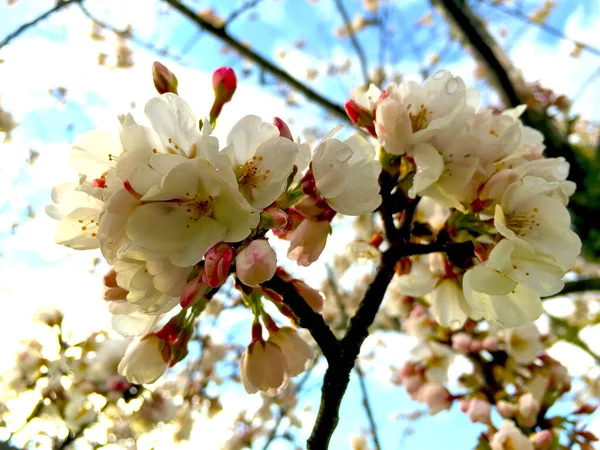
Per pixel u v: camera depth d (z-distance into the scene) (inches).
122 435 16.2
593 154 16.0
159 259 4.7
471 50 16.9
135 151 4.8
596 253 15.0
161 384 19.4
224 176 4.5
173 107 5.0
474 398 10.5
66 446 15.3
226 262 4.6
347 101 6.6
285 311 5.8
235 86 6.0
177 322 5.9
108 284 5.2
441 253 6.9
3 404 15.3
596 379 20.8
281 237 5.8
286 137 5.5
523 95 16.7
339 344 5.5
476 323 11.5
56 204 5.6
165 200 4.7
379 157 6.3
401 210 6.4
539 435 9.4
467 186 5.8
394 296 12.4
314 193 5.4
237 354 23.4
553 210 5.6
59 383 15.3
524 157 6.4
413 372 11.5
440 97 6.2
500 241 5.3
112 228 4.6
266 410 21.5
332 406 5.3
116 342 15.8
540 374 10.4
